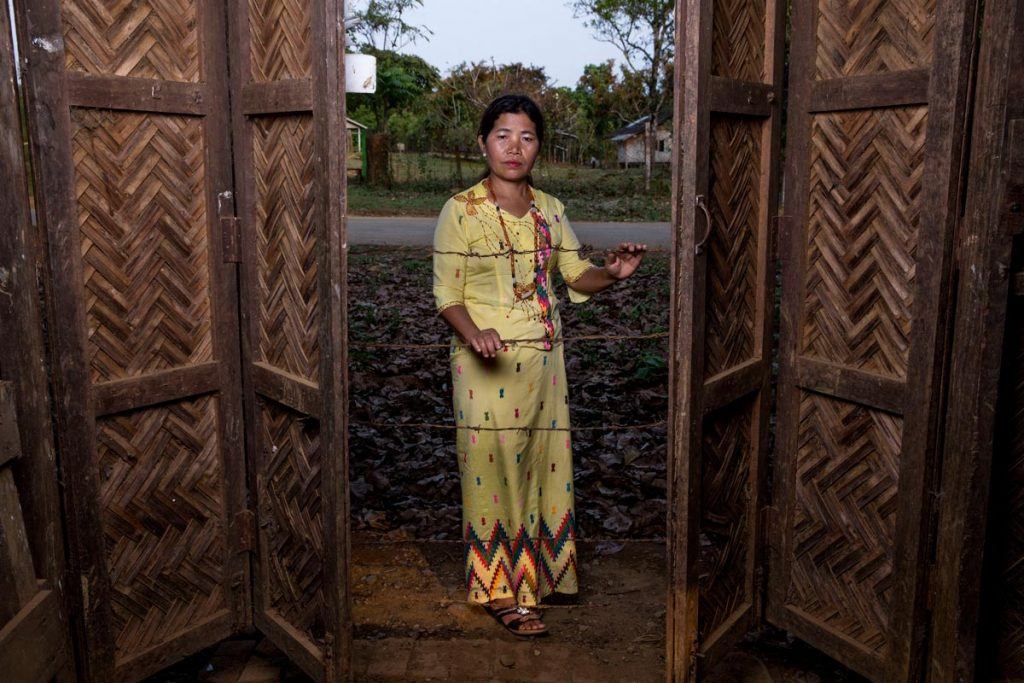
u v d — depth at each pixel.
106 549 2.38
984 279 2.05
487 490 2.89
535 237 2.81
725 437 2.54
